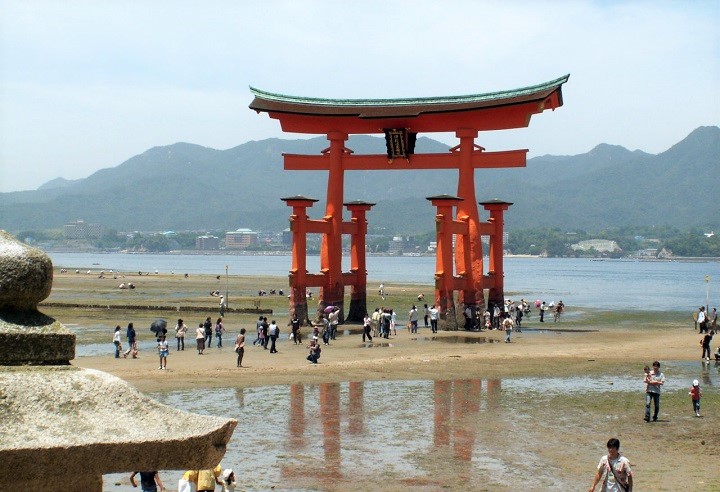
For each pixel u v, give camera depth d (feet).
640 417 103.91
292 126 223.71
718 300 426.10
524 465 80.28
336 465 79.36
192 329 222.28
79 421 18.90
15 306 19.83
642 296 467.11
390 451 85.46
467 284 218.59
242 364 148.46
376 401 113.80
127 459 18.89
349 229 230.48
